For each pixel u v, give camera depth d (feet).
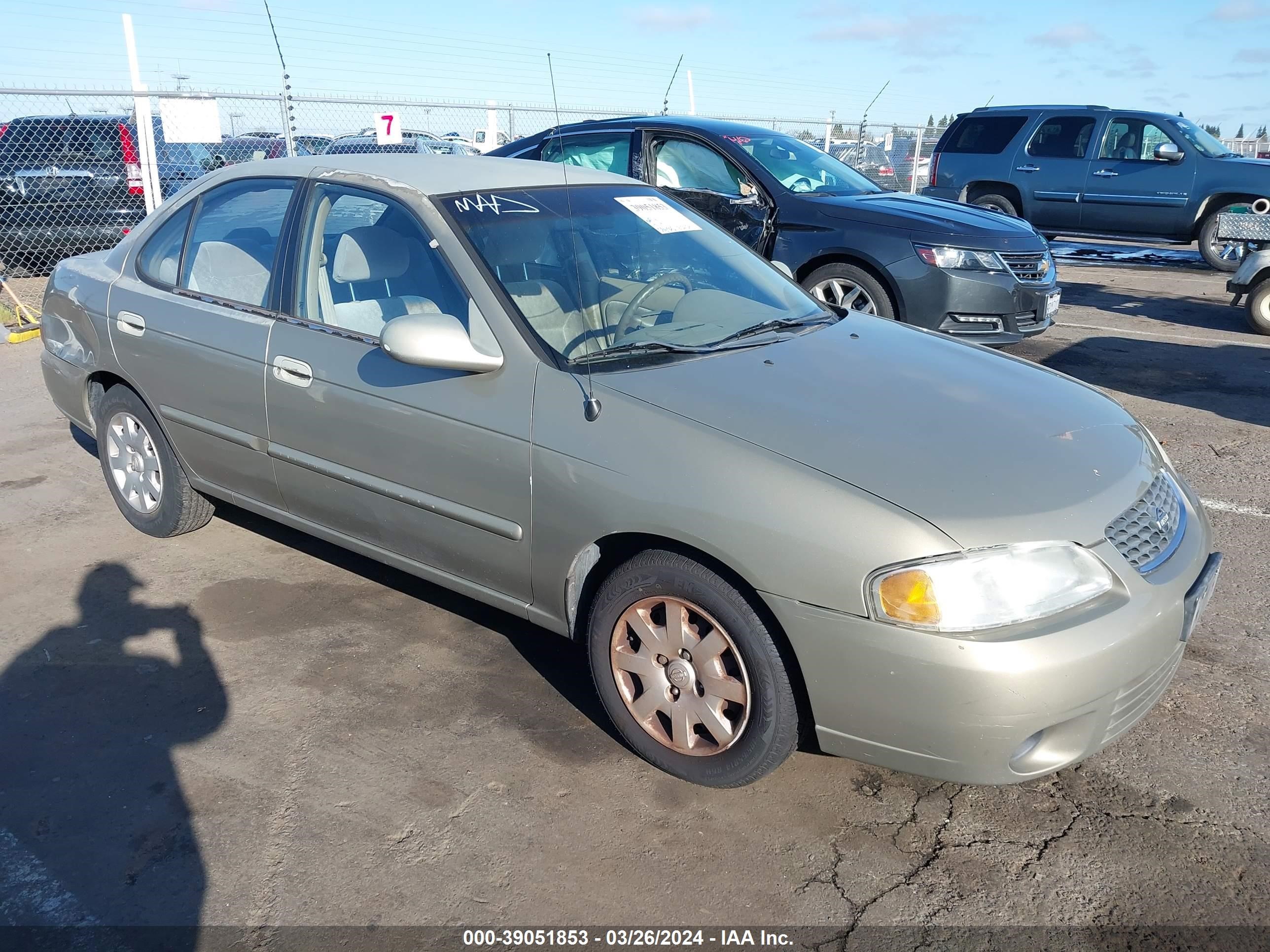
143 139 35.01
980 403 9.89
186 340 12.87
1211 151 43.80
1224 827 8.95
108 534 15.20
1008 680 7.75
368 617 12.74
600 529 9.26
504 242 11.04
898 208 23.31
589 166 26.11
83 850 8.71
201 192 13.70
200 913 8.04
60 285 15.14
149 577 13.79
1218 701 10.80
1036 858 8.62
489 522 10.21
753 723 8.86
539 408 9.70
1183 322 31.83
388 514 11.23
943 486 8.34
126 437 14.79
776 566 8.27
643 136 25.23
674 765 9.50
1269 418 21.09
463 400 10.19
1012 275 22.58
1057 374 11.62
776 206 23.84
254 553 14.55
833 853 8.69
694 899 8.17
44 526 15.49
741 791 9.47
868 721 8.29
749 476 8.52
